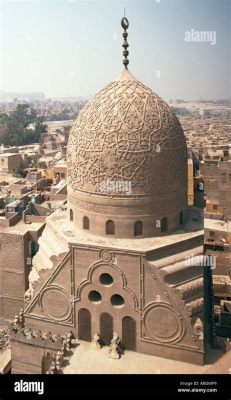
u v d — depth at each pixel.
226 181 70.62
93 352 31.08
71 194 34.44
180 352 30.08
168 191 31.97
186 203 34.97
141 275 29.83
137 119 30.84
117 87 32.69
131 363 29.94
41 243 35.75
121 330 31.14
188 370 29.17
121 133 30.53
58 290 32.25
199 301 30.50
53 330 33.03
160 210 31.81
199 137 141.38
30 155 115.12
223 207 70.69
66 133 190.62
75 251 31.06
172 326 29.97
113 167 30.67
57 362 29.42
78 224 33.91
